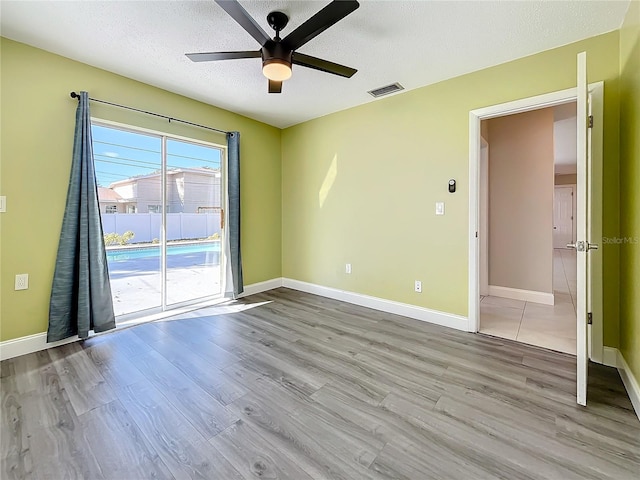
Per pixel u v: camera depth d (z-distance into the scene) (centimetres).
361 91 316
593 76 217
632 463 130
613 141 211
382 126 337
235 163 376
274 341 261
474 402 174
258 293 423
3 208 226
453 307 291
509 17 197
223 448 140
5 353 226
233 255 383
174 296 344
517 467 129
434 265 303
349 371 210
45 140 243
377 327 293
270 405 172
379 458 134
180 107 329
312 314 332
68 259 252
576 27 207
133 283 311
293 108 369
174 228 340
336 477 124
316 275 417
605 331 218
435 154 297
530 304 368
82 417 161
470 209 277
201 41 229
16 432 150
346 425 155
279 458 134
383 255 342
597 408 168
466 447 140
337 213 387
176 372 209
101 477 125
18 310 233
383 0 182
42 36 222
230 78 289
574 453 136
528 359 226
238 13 163
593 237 219
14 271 231
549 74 235
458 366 216
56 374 205
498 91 259
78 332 254
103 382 196
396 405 172
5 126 225
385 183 337
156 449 140
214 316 325
